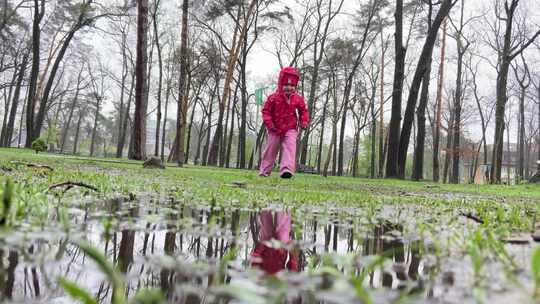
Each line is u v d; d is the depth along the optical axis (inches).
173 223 80.8
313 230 86.7
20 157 438.9
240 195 163.5
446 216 128.6
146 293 29.7
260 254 56.8
